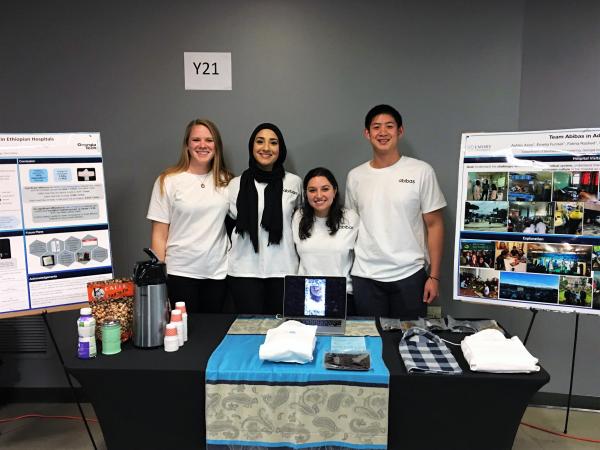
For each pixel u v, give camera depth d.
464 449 1.47
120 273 2.54
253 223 2.09
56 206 1.92
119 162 2.48
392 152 2.09
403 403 1.43
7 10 2.37
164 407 1.48
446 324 1.84
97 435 2.21
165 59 2.41
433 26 2.34
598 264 1.77
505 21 2.31
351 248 2.12
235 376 1.42
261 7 2.37
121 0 2.38
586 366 2.41
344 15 2.36
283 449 1.44
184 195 2.12
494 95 2.35
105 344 1.55
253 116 2.44
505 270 1.91
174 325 1.59
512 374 1.42
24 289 1.87
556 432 2.22
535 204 1.86
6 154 1.85
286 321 1.79
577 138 1.80
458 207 1.99
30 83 2.42
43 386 2.55
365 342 1.66
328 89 2.40
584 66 2.28
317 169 2.07
